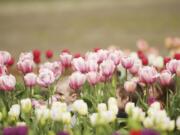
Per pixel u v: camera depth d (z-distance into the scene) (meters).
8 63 7.51
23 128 4.80
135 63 6.83
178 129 5.47
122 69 7.65
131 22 26.91
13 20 29.77
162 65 7.39
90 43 21.67
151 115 5.38
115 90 6.67
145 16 28.61
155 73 6.20
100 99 6.42
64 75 7.33
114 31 24.47
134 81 6.57
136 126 4.99
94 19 28.64
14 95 6.55
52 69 6.61
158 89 6.65
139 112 5.36
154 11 30.48
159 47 19.67
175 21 26.61
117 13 30.53
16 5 37.56
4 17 31.27
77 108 5.56
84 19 28.89
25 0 40.03
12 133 4.78
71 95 6.97
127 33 23.78
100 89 6.62
